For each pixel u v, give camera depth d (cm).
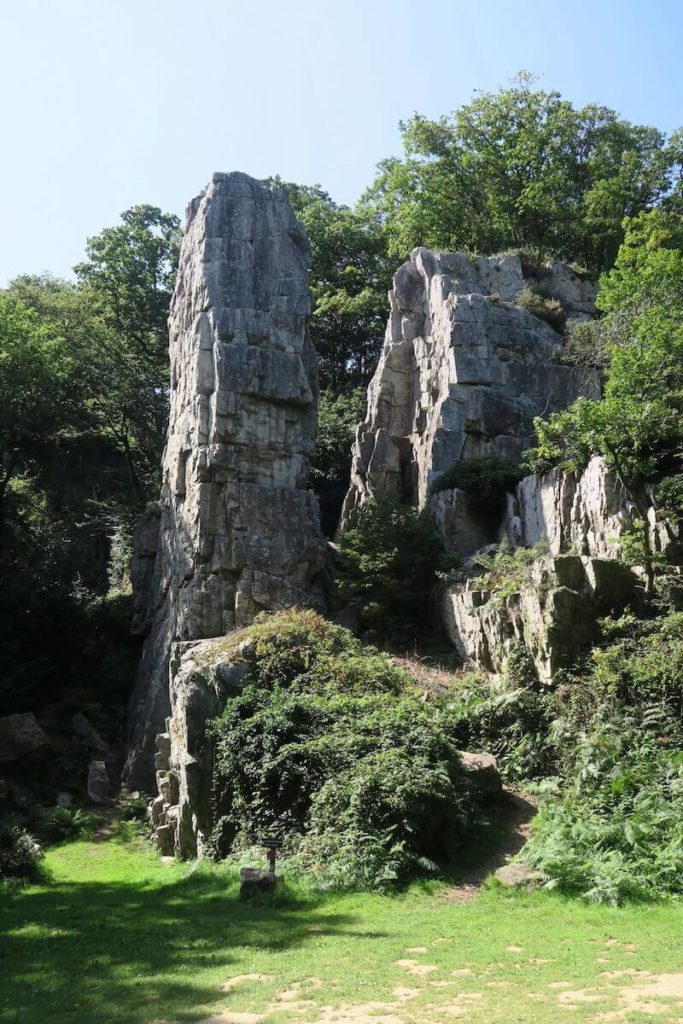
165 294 5059
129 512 4456
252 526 3122
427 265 3947
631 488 2362
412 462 3672
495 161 4881
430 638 2834
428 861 1653
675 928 1257
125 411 4841
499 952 1186
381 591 2973
